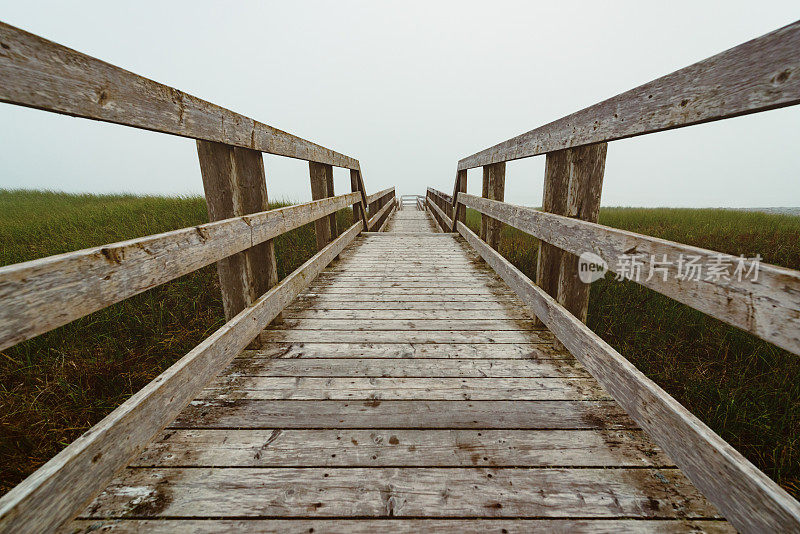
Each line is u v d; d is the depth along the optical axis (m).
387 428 1.45
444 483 1.19
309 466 1.25
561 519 1.07
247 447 1.34
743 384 1.96
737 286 0.90
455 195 6.37
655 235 5.59
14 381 1.91
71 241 3.93
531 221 2.36
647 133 1.25
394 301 2.91
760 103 0.82
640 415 1.27
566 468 1.25
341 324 2.46
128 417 1.06
